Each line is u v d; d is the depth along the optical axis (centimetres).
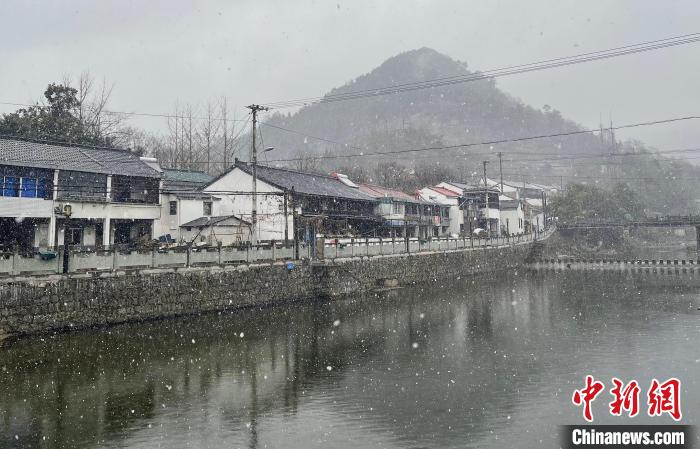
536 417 1371
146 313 2491
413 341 2305
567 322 2781
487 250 5941
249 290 3033
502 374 1767
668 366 1848
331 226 4800
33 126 4300
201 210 4244
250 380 1683
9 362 1808
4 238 3145
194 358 1948
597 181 14225
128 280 2422
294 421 1328
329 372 1789
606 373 1769
